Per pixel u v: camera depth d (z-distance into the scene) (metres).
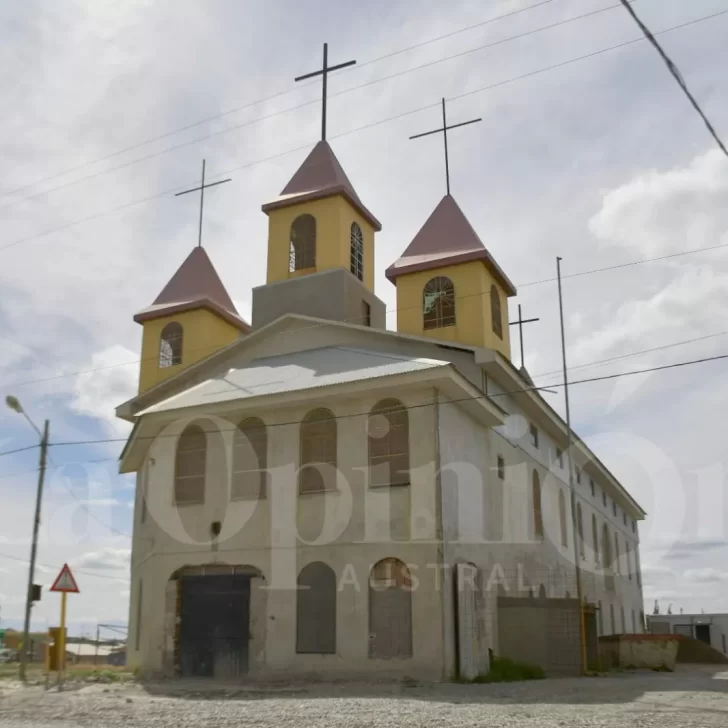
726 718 12.56
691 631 55.19
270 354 26.72
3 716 13.36
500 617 23.34
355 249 29.83
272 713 13.12
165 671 21.86
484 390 25.06
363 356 23.58
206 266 33.25
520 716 12.48
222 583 22.09
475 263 28.72
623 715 12.74
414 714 12.72
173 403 23.72
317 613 20.72
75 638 36.94
